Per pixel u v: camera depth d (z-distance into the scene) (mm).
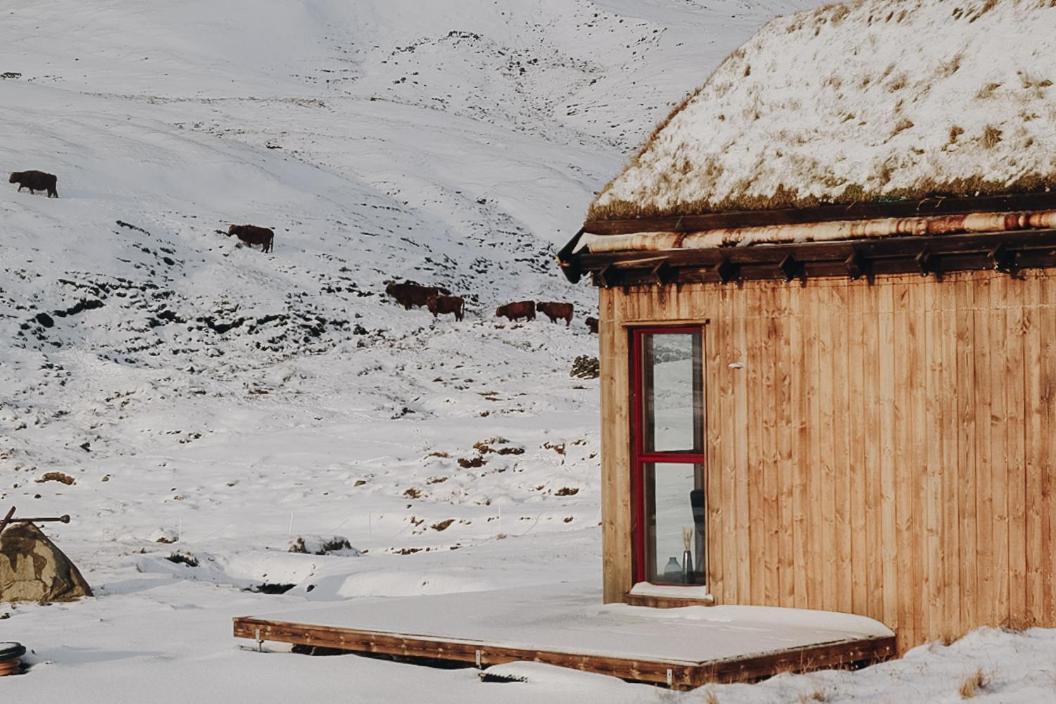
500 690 10367
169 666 11914
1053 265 10594
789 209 11719
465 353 56156
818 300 11633
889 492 11273
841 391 11516
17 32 165750
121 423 42281
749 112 12820
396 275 70125
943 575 11016
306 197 81312
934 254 10922
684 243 12102
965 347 10953
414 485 31016
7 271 57312
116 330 55375
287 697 10539
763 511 11883
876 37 12680
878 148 11625
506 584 17062
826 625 11336
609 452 12766
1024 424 10695
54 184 68062
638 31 183500
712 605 12102
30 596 17297
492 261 79688
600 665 10344
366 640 11781
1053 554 10555
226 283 62469
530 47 184250
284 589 19688
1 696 11047
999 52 11727
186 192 77438
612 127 140625
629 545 12656
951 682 9500
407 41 183500
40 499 31984
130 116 99625
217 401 45062
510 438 38125
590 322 65625
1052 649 9969
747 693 9703
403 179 92938
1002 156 10875
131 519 28984
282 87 149125
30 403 44438
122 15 171625
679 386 12516
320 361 52844
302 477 33531
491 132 117000
